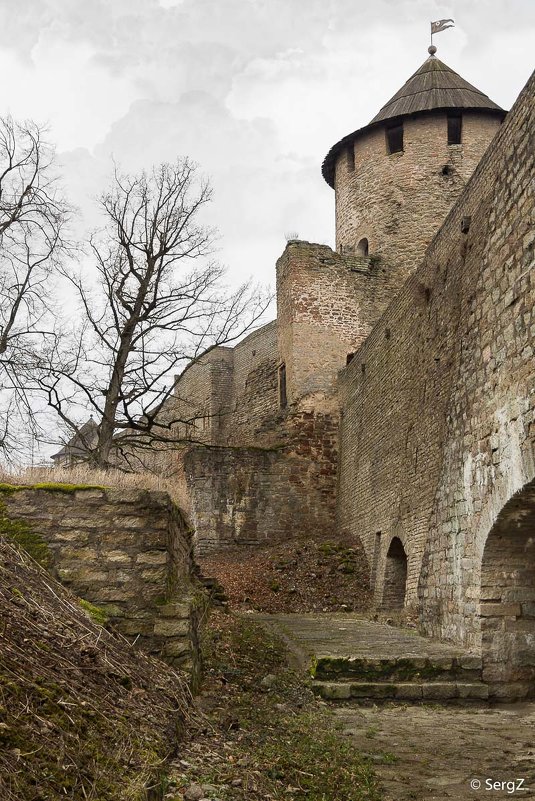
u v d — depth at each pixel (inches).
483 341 435.8
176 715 234.5
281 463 1032.2
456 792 227.5
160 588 295.0
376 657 399.5
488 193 458.6
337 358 1107.9
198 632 335.3
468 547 440.8
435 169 1162.0
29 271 728.3
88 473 370.3
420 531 636.1
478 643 414.0
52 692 182.2
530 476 366.3
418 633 515.8
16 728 154.5
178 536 384.8
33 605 243.0
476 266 464.1
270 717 299.9
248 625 514.9
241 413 1429.6
